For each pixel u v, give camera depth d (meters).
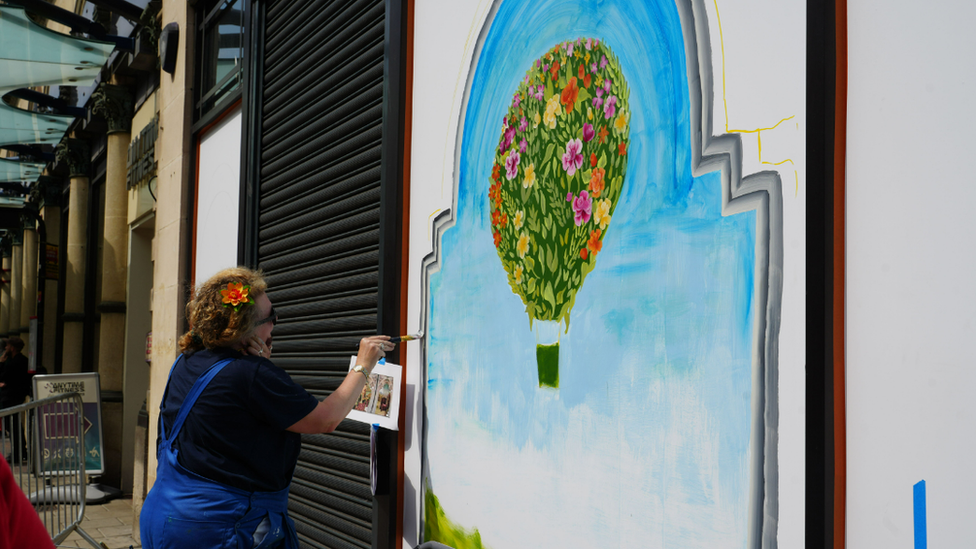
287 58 4.07
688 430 1.66
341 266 3.34
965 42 1.21
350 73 3.37
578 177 2.08
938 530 1.20
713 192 1.64
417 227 2.88
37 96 9.80
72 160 12.41
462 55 2.66
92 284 12.28
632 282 1.86
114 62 9.22
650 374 1.78
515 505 2.24
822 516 1.34
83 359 12.27
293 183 3.92
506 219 2.38
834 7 1.40
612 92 1.98
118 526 7.02
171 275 5.76
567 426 2.05
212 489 2.03
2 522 1.14
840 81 1.40
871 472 1.30
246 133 4.50
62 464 4.85
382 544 2.84
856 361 1.34
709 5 1.66
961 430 1.18
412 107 2.96
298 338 3.72
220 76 5.30
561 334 2.10
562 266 2.12
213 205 5.27
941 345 1.21
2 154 15.70
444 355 2.66
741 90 1.58
